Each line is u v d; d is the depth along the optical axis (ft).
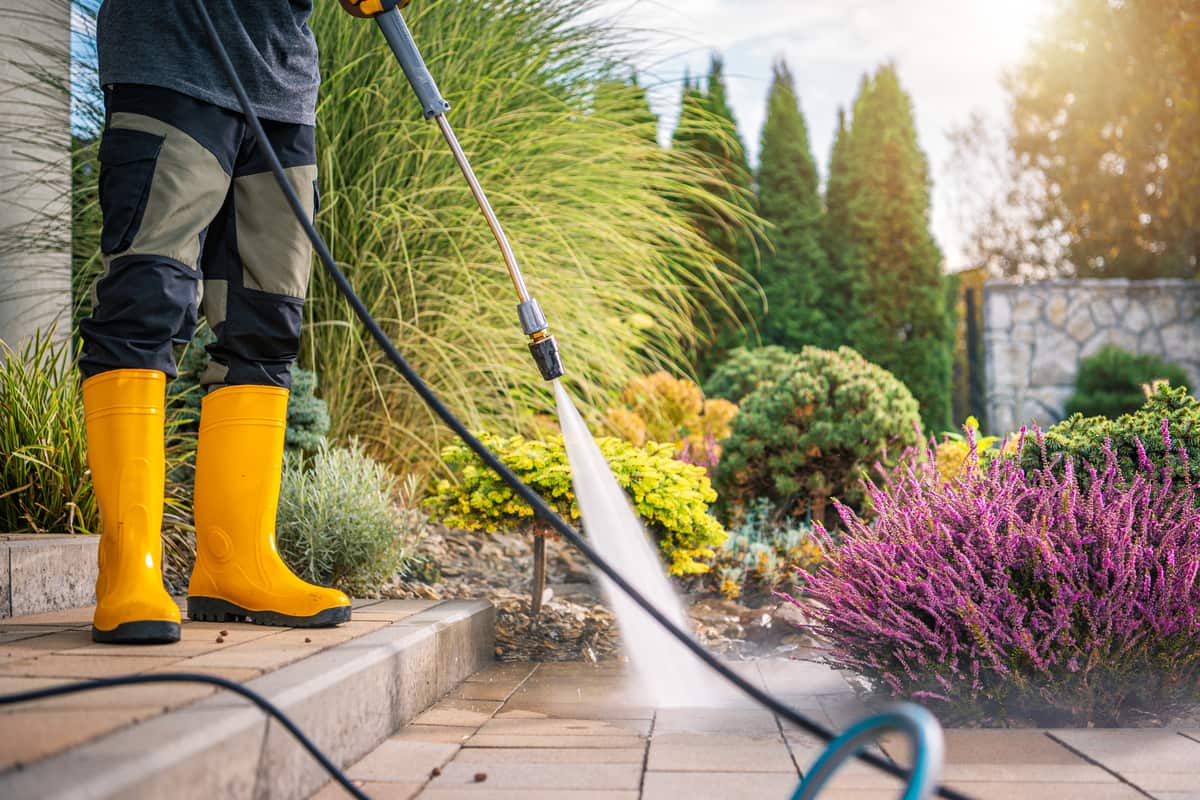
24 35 14.01
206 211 7.18
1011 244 55.88
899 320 36.47
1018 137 53.98
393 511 12.68
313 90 7.95
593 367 17.28
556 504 11.46
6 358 12.01
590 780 5.91
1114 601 7.72
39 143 13.88
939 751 3.03
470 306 15.42
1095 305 38.60
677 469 11.96
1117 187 51.19
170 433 13.52
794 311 35.01
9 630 7.33
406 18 15.29
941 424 36.37
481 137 15.67
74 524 10.70
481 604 10.48
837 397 16.22
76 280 14.85
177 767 3.91
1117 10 50.01
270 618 7.70
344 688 5.97
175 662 5.87
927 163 37.99
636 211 17.34
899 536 8.74
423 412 15.75
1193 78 48.08
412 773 5.98
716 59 30.91
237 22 7.27
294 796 5.15
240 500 7.79
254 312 7.76
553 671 9.98
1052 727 7.80
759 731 7.32
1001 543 8.21
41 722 4.24
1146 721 7.87
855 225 36.99
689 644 4.90
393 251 15.33
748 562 13.82
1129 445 9.45
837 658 8.89
